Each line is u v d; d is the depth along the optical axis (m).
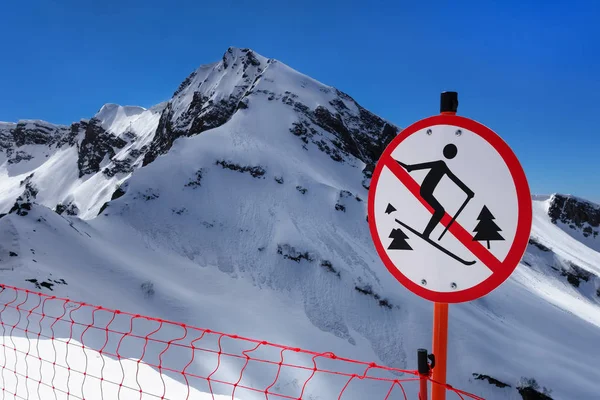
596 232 172.38
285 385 42.47
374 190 2.37
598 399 49.84
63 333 20.66
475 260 2.10
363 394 44.25
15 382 6.44
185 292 58.97
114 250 65.94
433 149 2.18
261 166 105.38
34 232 51.62
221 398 8.08
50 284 38.06
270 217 89.00
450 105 2.16
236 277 73.06
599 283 113.00
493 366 52.78
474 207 2.10
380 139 154.12
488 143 2.07
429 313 64.88
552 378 52.19
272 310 62.69
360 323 62.91
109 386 7.73
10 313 19.58
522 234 2.00
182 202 91.25
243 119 133.25
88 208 196.50
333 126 140.75
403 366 55.47
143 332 36.94
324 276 72.25
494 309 74.94
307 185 99.94
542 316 77.38
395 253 2.30
